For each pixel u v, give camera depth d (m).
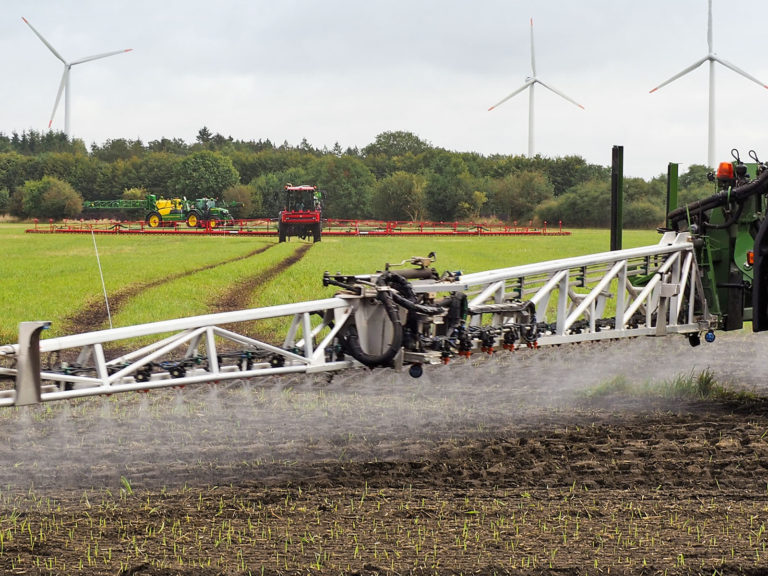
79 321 27.14
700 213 15.55
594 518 9.52
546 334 14.28
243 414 14.12
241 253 64.44
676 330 15.38
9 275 43.25
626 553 8.52
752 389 16.61
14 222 182.88
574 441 12.73
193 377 10.82
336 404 14.82
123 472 11.23
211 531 9.20
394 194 179.00
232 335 11.19
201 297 32.56
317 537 8.99
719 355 20.31
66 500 10.22
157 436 12.84
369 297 11.71
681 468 11.35
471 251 67.25
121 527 9.32
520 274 13.62
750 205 15.34
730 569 8.15
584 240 91.25
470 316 12.97
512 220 178.12
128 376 10.93
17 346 9.70
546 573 8.09
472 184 182.25
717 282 15.84
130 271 45.88
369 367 11.85
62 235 105.00
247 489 10.56
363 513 9.70
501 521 9.41
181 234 108.25
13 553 8.62
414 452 12.11
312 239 94.88
